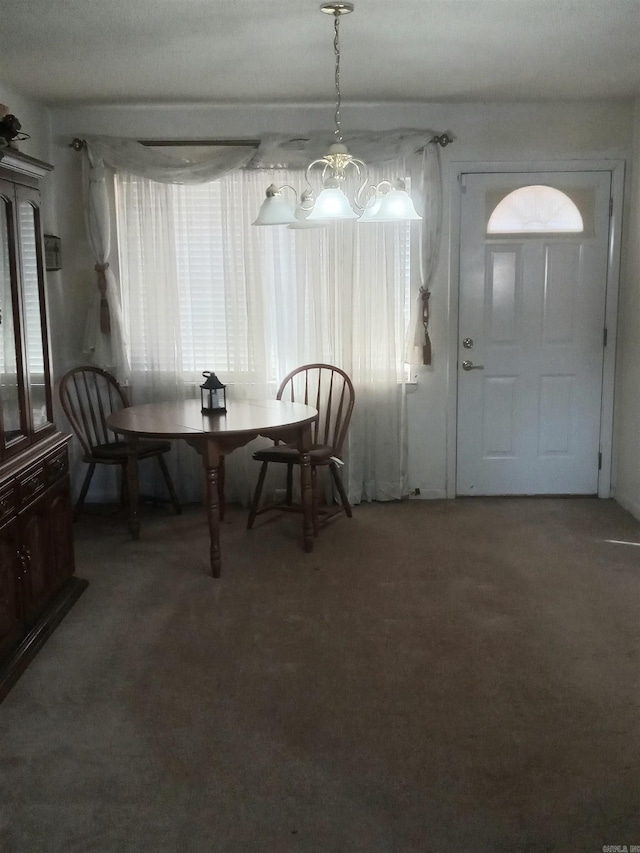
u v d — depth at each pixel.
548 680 2.63
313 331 4.58
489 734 2.32
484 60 3.54
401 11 2.89
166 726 2.40
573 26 3.08
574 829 1.92
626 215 4.52
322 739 2.31
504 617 3.13
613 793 2.05
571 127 4.45
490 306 4.64
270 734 2.34
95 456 4.37
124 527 4.39
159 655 2.86
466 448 4.81
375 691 2.58
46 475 3.12
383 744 2.28
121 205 4.51
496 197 4.54
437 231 4.52
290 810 2.01
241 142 4.42
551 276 4.61
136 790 2.10
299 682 2.64
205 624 3.11
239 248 4.50
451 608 3.22
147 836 1.93
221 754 2.25
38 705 2.53
